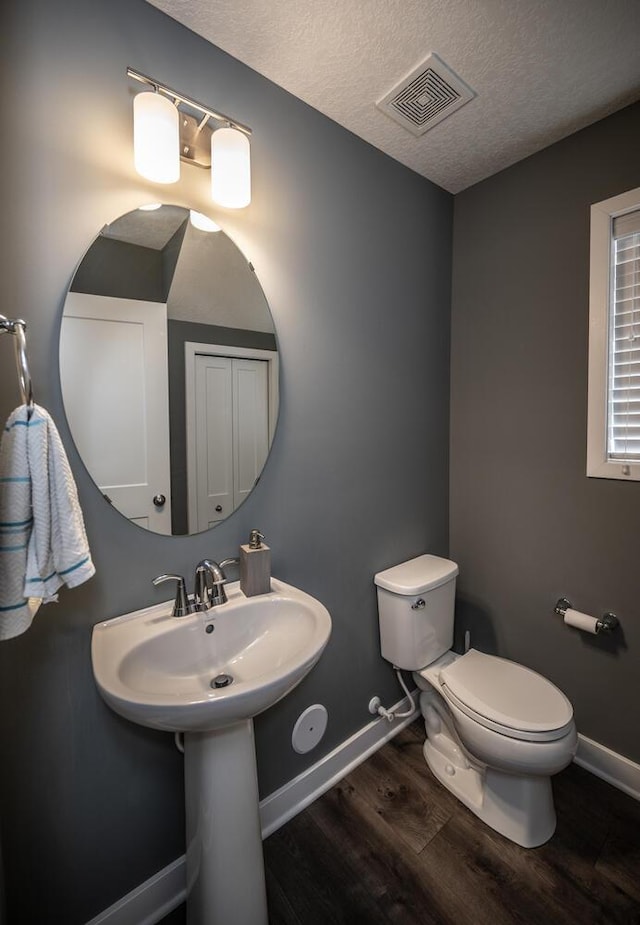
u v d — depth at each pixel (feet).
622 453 5.08
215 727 2.76
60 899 3.22
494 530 6.33
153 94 3.11
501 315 6.07
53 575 2.56
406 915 3.74
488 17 3.56
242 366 4.14
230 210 3.97
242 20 3.55
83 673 3.27
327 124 4.75
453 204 6.59
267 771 4.54
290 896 3.90
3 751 2.96
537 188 5.56
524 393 5.88
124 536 3.48
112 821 3.44
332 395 5.00
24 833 3.05
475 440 6.50
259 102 4.13
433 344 6.40
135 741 3.52
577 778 5.22
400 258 5.75
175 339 3.68
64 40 3.00
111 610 3.42
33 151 2.91
